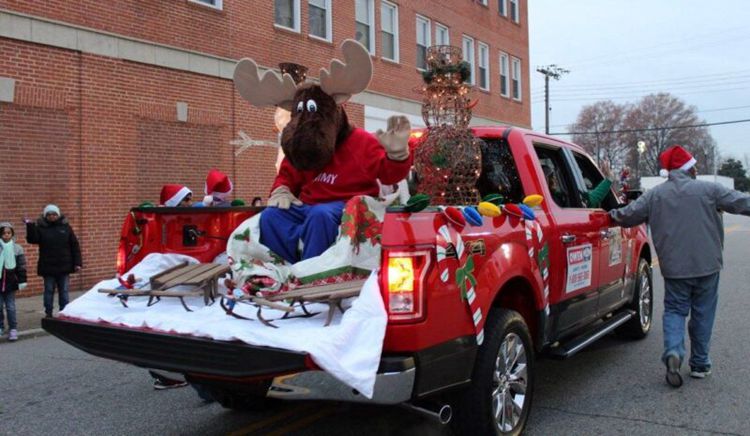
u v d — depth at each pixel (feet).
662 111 245.65
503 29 85.61
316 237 11.89
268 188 48.29
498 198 12.72
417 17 67.31
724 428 13.73
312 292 10.06
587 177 19.89
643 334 22.31
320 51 54.08
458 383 10.80
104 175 38.09
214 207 13.73
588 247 16.49
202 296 12.46
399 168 12.46
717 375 17.76
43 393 18.01
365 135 13.08
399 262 9.61
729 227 98.07
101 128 37.99
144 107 40.29
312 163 12.39
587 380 17.61
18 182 34.37
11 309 25.99
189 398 17.19
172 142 42.04
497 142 15.90
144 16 40.40
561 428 13.88
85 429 14.87
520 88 91.25
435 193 14.06
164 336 10.51
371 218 11.40
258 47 48.19
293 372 9.18
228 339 9.82
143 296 12.39
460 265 10.67
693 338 17.44
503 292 12.98
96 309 12.23
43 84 35.37
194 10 43.45
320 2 55.06
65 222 29.12
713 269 16.69
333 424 14.52
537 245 13.58
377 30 60.95
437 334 10.00
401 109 63.67
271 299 10.17
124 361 11.22
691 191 16.80
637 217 17.66
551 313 14.34
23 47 34.53
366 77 12.41
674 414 14.66
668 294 17.28
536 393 16.51
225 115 45.39
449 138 13.94
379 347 9.14
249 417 15.34
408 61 65.21
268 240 12.55
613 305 19.11
